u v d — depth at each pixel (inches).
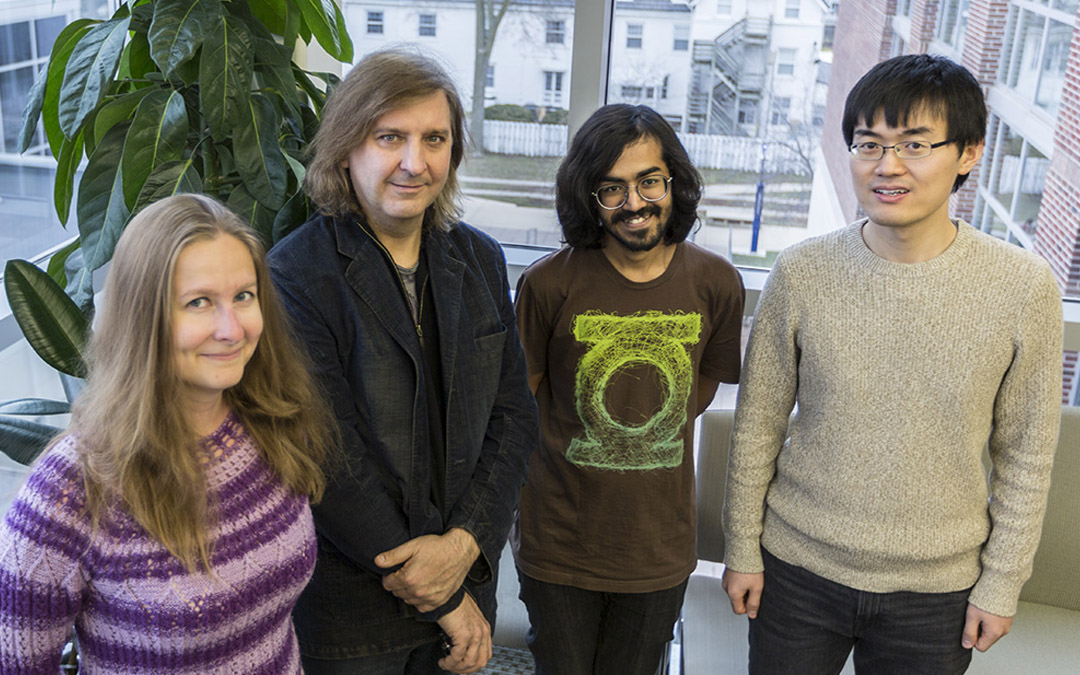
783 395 66.3
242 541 47.2
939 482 60.8
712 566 103.7
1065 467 83.9
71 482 43.1
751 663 70.3
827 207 97.8
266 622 49.1
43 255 95.0
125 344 43.9
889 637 64.4
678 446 71.1
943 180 57.5
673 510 72.1
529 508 73.7
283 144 81.3
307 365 54.4
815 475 63.3
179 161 71.4
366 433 57.8
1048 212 92.4
